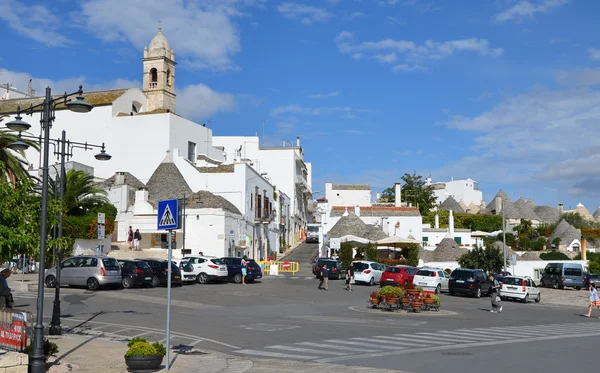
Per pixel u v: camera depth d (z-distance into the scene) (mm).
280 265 59469
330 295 36750
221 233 55281
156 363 13570
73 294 31328
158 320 22812
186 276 41312
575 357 15516
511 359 15055
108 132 70000
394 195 113875
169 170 65000
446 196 151375
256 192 68562
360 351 16484
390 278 42688
